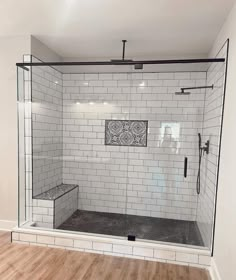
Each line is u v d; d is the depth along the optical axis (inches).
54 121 135.5
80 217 132.6
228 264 67.5
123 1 76.7
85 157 146.7
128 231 111.3
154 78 136.2
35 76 113.0
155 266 87.9
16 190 113.3
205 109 125.7
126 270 84.5
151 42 114.4
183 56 132.5
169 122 136.3
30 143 111.8
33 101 112.3
